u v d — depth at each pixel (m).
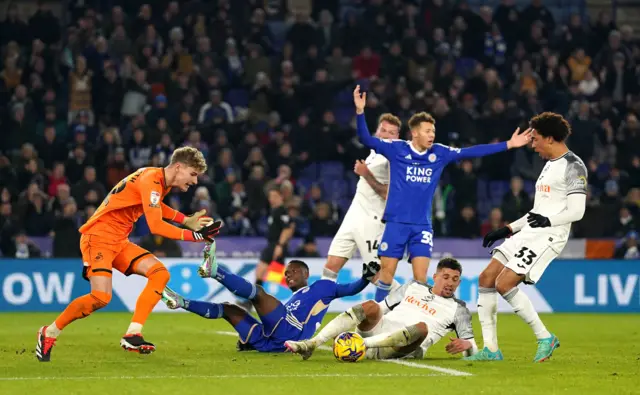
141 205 11.54
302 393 8.77
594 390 9.19
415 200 13.42
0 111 28.45
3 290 22.20
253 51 30.64
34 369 10.62
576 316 22.56
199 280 22.45
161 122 27.55
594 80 31.78
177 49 30.22
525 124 28.89
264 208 25.31
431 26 32.03
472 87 30.22
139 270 11.66
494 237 12.19
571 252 25.58
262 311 12.25
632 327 19.20
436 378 9.87
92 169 25.22
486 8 32.81
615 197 26.84
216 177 26.31
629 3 36.41
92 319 20.11
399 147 13.42
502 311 23.59
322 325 19.41
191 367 10.79
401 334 11.25
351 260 22.86
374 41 31.66
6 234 24.12
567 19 35.91
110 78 29.38
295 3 35.22
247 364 11.06
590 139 29.56
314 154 28.06
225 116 28.78
